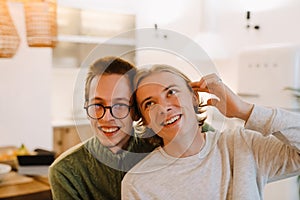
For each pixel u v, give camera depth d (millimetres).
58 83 4055
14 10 3314
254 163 1021
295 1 2807
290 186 2604
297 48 2662
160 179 985
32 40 2504
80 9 3846
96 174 1076
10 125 3412
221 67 3354
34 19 2475
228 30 3352
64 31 3787
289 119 975
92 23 3965
